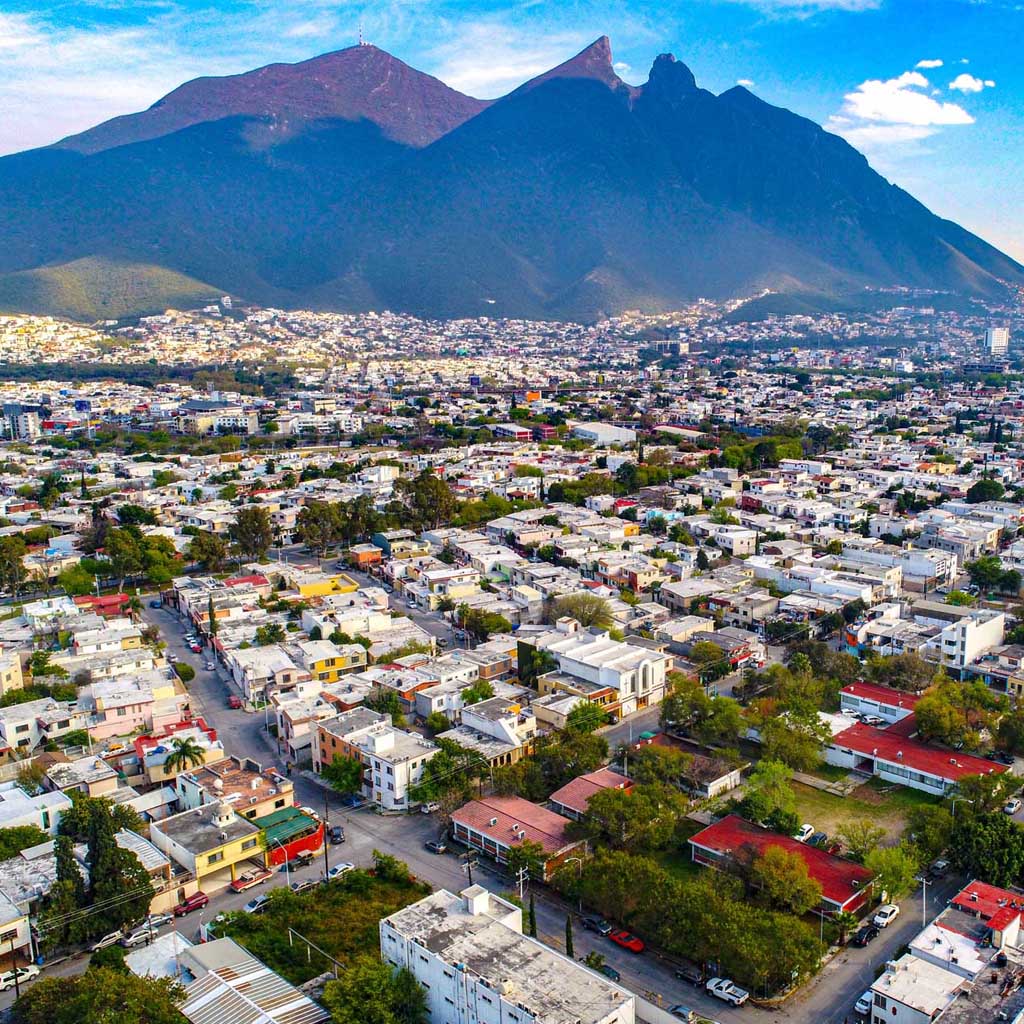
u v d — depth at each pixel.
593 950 139.00
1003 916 133.62
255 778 178.50
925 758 189.00
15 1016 120.75
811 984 131.38
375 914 146.12
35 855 153.62
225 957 130.00
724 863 151.88
